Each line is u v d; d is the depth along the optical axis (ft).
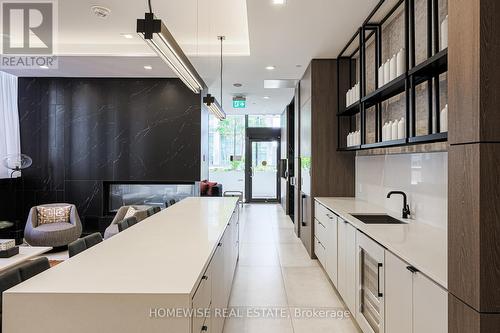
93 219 20.61
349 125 15.08
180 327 4.47
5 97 19.34
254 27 11.49
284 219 25.94
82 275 5.17
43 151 20.63
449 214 4.36
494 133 3.79
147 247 6.86
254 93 23.34
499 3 3.83
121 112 20.65
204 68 16.96
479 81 3.81
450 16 4.42
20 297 4.50
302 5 9.88
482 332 3.74
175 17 13.11
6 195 19.51
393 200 10.75
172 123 20.71
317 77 15.23
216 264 7.33
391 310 6.47
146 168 20.72
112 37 15.44
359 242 8.42
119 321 4.48
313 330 8.84
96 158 20.66
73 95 20.59
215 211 11.76
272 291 11.51
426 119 8.68
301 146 19.07
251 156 35.70
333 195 15.19
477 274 3.79
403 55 8.48
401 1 9.33
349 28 11.57
